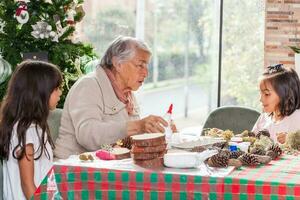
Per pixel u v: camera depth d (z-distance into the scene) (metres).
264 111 3.23
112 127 2.79
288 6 4.34
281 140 2.82
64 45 3.75
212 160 2.22
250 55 4.72
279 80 3.07
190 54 5.16
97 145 2.83
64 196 2.21
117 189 2.17
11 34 3.71
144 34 5.07
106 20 5.02
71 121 2.97
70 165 2.21
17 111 2.45
